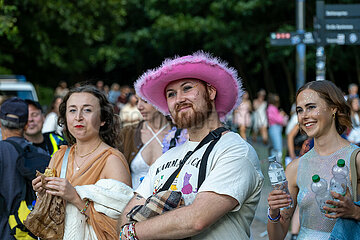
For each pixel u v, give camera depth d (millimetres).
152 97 2957
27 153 3924
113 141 3707
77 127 3416
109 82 27828
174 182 2557
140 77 2916
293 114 7824
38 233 3150
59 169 3457
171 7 24266
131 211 2510
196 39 25000
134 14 26031
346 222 2621
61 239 3168
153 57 26547
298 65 11531
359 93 24547
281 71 27781
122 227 2553
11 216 3713
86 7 16047
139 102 4473
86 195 3145
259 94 13281
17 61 17578
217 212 2307
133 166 4461
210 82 2668
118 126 3740
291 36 10727
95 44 25734
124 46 25484
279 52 24016
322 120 2965
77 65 18266
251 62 27500
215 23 22875
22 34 14547
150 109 4434
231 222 2445
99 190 3160
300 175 3051
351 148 2922
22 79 13453
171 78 2672
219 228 2430
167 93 2766
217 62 2629
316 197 2771
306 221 2971
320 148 3020
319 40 10555
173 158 2717
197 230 2297
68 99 3521
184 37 24047
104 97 3580
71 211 3180
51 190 3131
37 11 14469
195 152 2564
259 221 5137
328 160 2959
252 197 2479
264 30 23984
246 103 11438
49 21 15336
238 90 2773
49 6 14445
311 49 23750
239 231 2457
